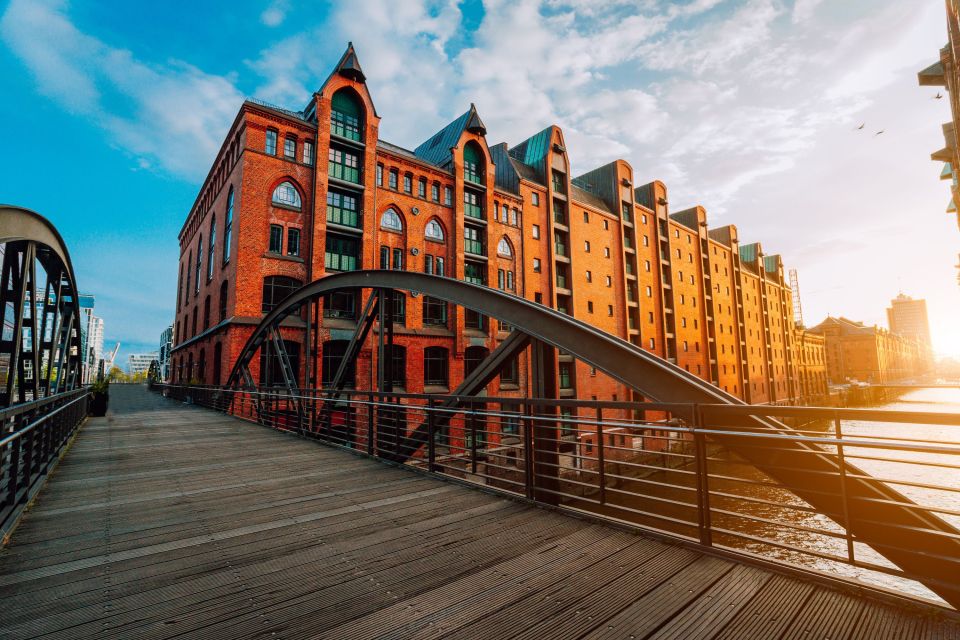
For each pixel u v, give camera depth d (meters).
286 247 21.39
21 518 4.70
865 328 125.12
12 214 7.55
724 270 54.47
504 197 31.08
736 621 2.62
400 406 7.89
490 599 2.94
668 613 2.72
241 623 2.68
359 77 24.41
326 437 10.34
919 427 41.81
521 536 4.09
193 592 3.07
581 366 32.59
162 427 13.17
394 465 7.56
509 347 6.24
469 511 4.90
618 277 38.12
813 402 71.19
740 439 3.59
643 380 4.56
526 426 5.41
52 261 11.20
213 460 8.09
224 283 22.64
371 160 24.50
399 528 4.37
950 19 14.32
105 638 2.51
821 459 3.27
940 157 20.67
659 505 22.52
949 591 2.68
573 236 35.16
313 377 21.27
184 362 31.89
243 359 17.55
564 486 19.31
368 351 23.25
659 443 30.61
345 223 23.78
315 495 5.66
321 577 3.30
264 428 12.98
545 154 34.38
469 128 29.83
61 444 8.32
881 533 2.96
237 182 21.27
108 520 4.67
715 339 48.56
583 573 3.29
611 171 40.19
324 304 22.31
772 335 64.44
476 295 7.18
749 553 3.40
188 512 4.95
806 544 19.34
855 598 2.82
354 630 2.60
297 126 22.23
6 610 2.82
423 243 26.36
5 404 7.83
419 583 3.19
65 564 3.55
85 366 50.00
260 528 4.41
